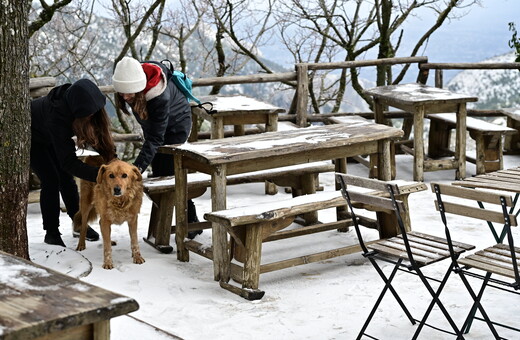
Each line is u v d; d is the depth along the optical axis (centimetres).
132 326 345
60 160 516
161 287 477
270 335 395
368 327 405
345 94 1367
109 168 497
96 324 229
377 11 1216
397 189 375
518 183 457
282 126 891
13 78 448
